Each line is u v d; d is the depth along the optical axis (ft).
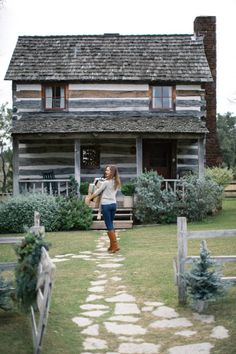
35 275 19.04
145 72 67.72
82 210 55.06
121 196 63.72
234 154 143.64
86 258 36.01
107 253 38.11
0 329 20.47
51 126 62.59
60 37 73.05
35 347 17.88
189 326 20.81
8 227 53.62
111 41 72.79
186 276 22.84
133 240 44.60
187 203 57.82
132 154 67.92
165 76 67.15
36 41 72.18
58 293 26.03
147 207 57.62
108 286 27.37
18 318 21.85
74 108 67.10
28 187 66.44
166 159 68.85
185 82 67.41
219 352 18.03
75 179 60.70
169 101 68.03
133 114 67.26
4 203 54.49
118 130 60.64
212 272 22.63
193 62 69.62
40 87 67.05
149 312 22.70
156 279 28.32
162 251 37.45
